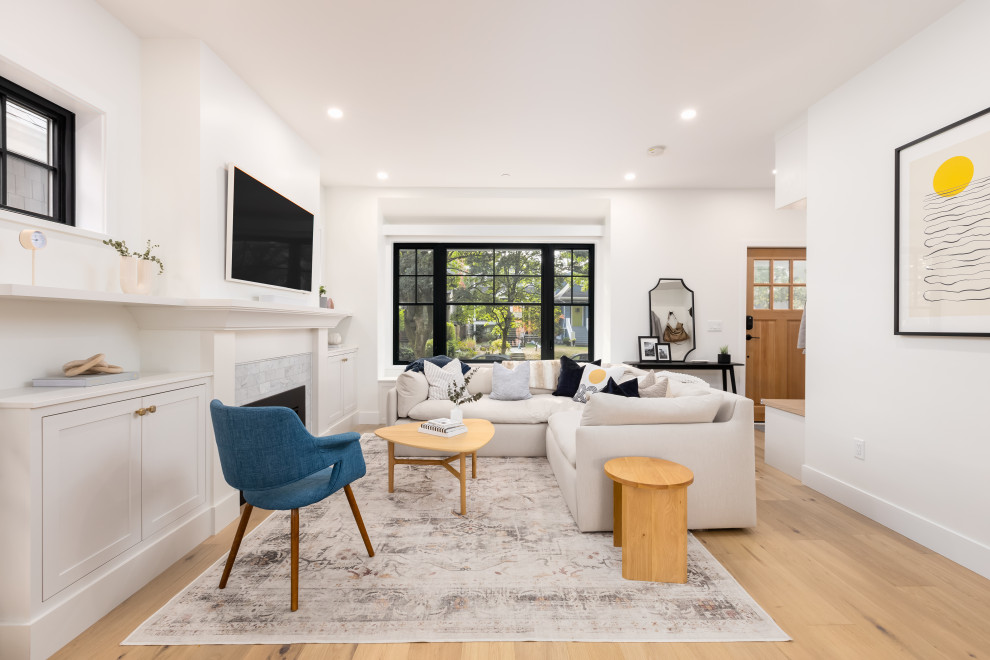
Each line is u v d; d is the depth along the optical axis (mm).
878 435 2475
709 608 1690
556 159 4047
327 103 3016
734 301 4953
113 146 2135
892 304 2389
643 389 2877
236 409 1622
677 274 4953
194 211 2305
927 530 2174
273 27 2238
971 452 1992
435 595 1764
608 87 2822
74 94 1924
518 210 5270
